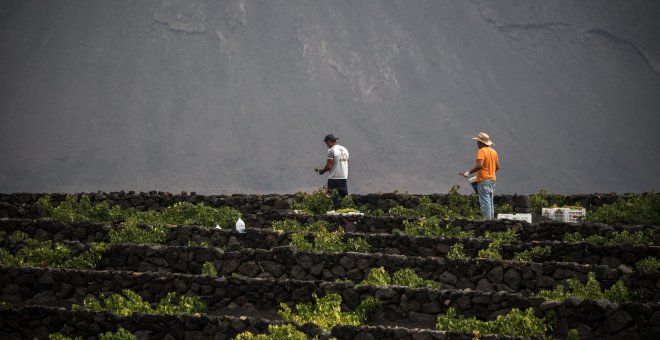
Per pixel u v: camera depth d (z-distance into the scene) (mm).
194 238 58469
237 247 56562
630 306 42625
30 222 60594
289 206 66125
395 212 66438
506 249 52719
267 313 48531
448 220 58531
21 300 51688
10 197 70375
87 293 51219
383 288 47156
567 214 64562
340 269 51562
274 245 57031
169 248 54250
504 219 57469
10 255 55312
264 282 49188
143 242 57969
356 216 60969
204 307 49062
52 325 47094
